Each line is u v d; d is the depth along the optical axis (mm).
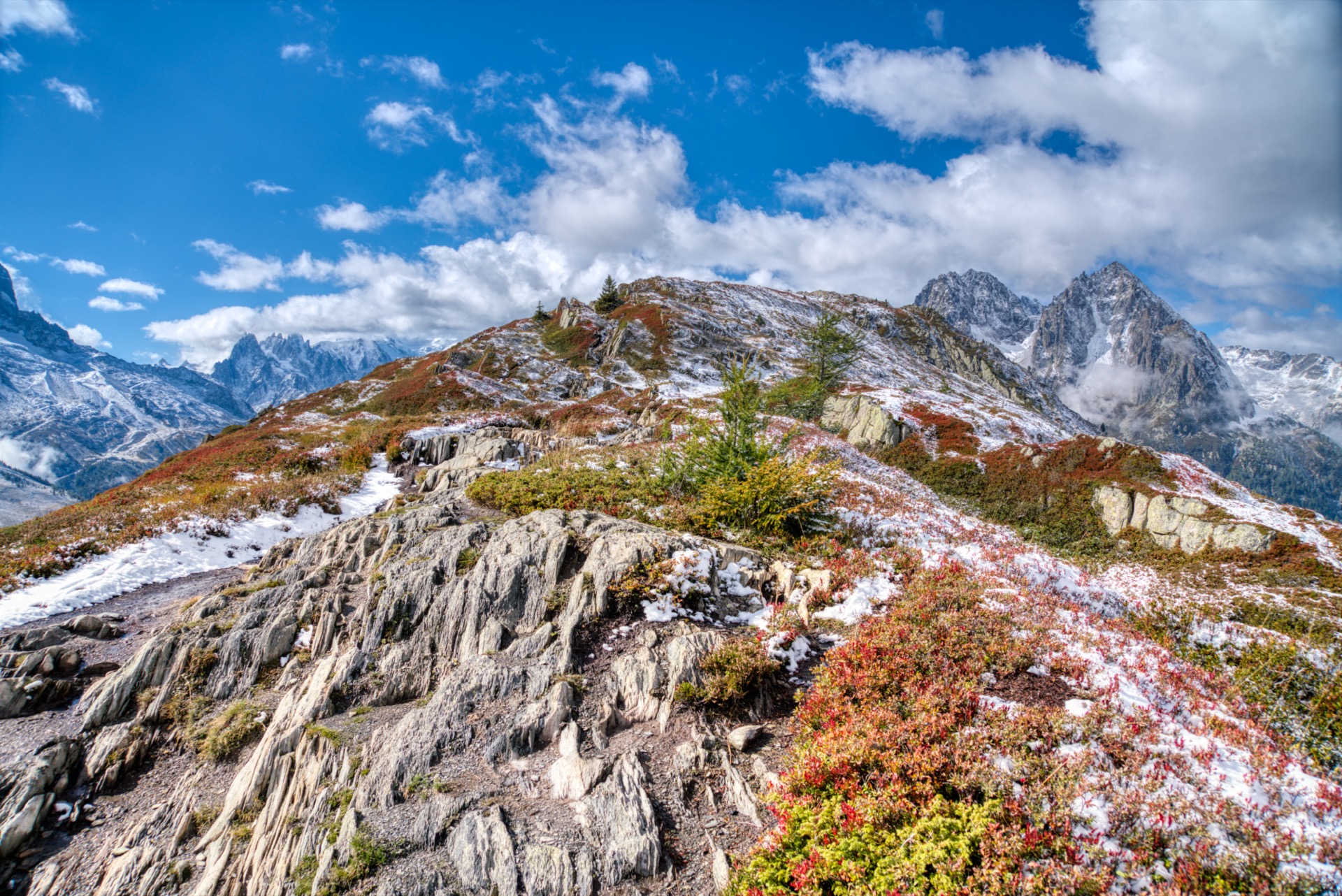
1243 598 19688
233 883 7617
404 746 8570
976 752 7359
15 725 10586
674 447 23438
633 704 9539
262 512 23891
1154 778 6773
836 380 59781
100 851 8547
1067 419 142875
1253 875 5520
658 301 105562
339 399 70875
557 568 12273
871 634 10617
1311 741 8953
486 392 63469
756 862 6703
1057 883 5605
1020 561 15023
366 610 12125
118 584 17266
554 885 6633
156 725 10633
